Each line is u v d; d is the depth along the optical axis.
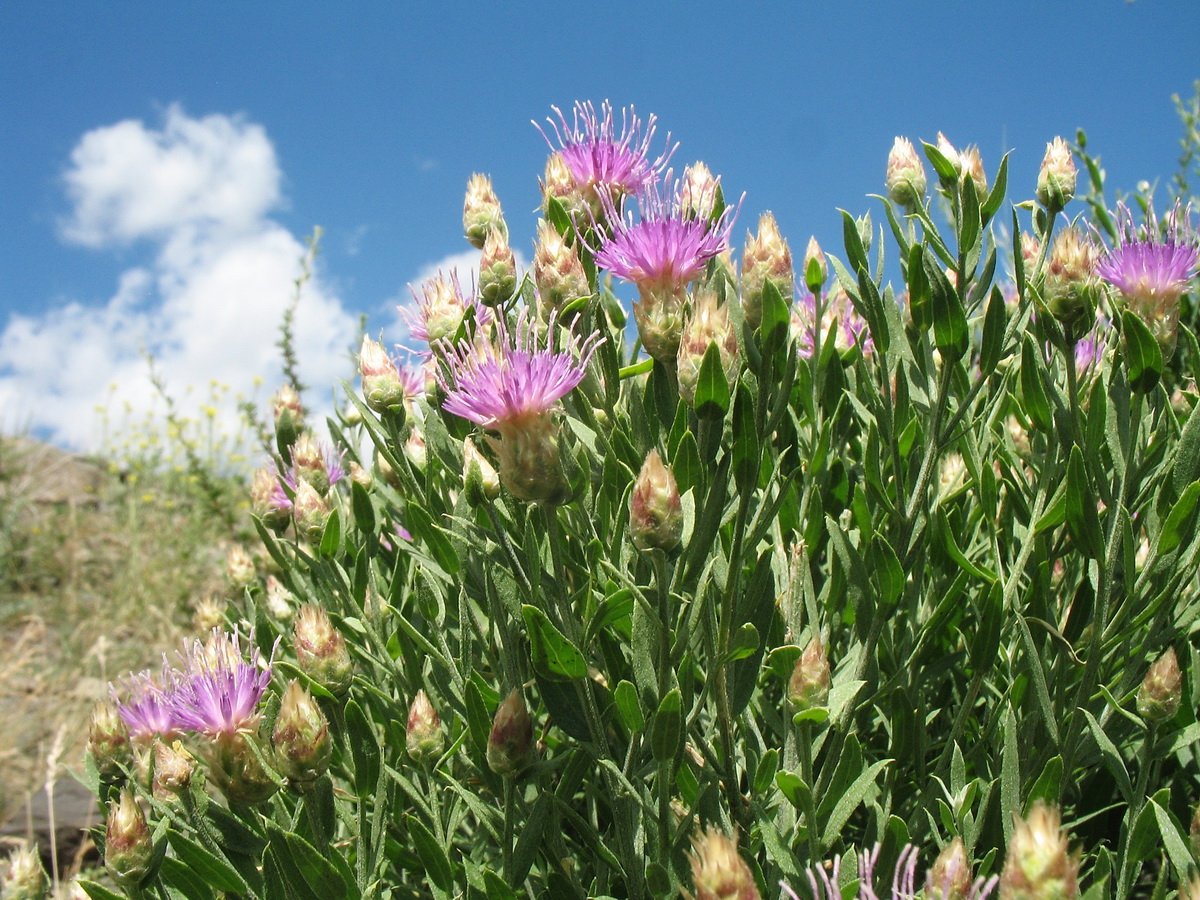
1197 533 0.21
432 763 0.22
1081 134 0.35
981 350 0.22
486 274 0.23
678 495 0.19
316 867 0.20
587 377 0.24
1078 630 0.23
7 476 0.88
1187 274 0.21
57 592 0.77
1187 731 0.21
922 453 0.25
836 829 0.19
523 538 0.23
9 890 0.22
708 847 0.15
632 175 0.24
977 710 0.27
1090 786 0.24
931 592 0.25
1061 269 0.21
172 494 0.97
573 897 0.21
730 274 0.24
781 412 0.21
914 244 0.22
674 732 0.19
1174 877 0.22
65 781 0.51
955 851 0.16
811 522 0.24
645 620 0.20
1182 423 0.25
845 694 0.20
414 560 0.27
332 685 0.22
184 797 0.21
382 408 0.25
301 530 0.27
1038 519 0.22
